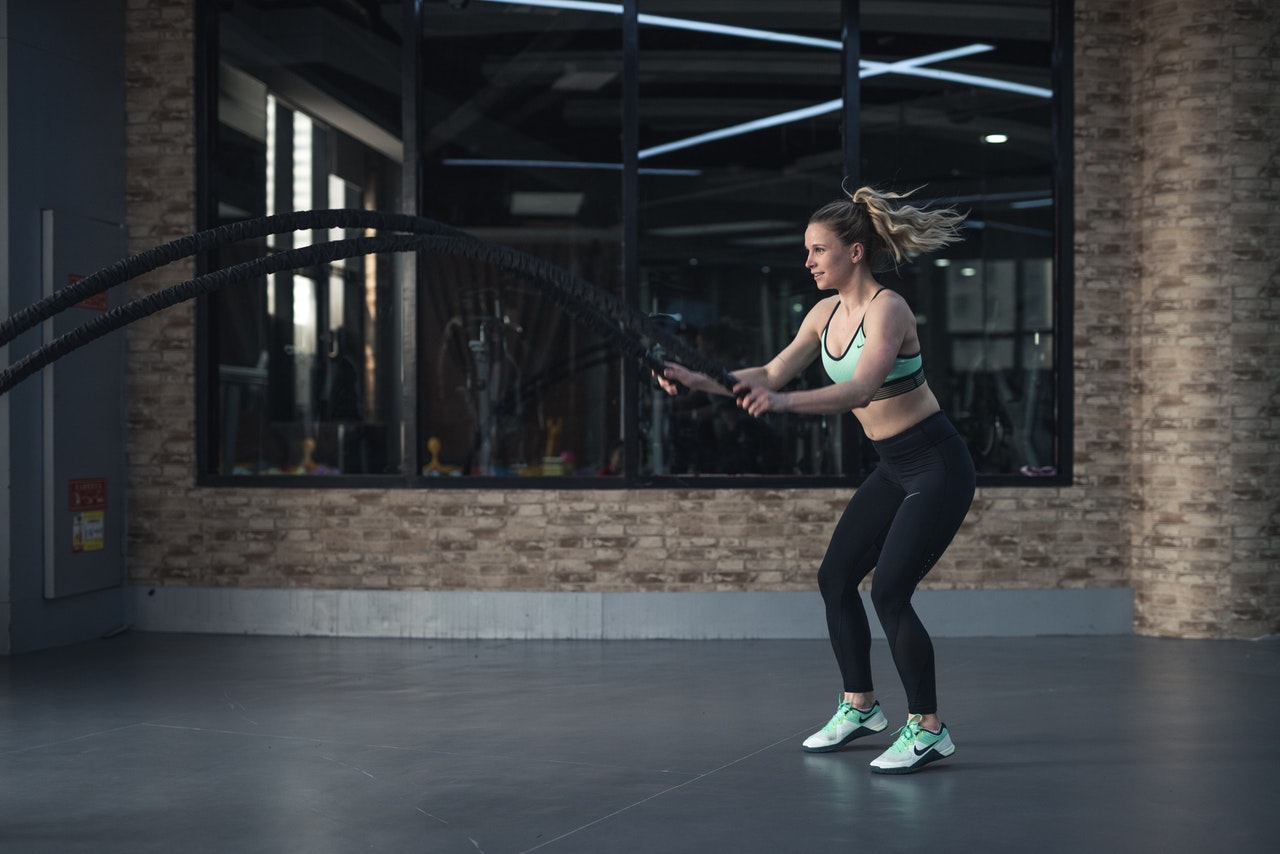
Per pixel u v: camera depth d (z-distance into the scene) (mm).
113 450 6980
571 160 7121
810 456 7051
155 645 6590
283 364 7145
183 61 7066
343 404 7141
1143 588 6945
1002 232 7109
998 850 3125
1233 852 3104
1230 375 6715
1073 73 7012
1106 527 6996
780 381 4195
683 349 3639
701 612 6867
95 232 6789
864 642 4258
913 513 3951
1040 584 6957
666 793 3695
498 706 5020
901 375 3949
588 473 7062
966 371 7133
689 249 7094
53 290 6434
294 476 7012
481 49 7129
